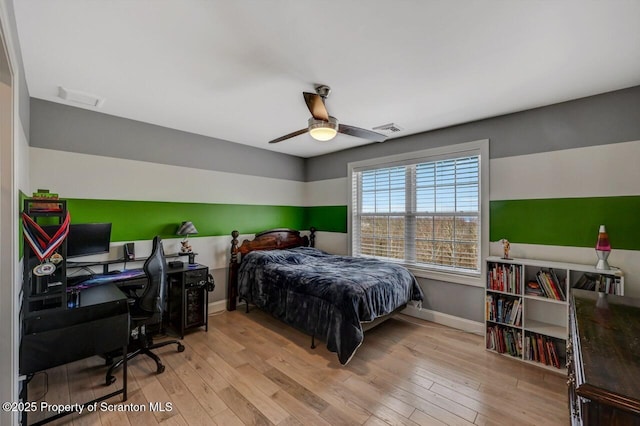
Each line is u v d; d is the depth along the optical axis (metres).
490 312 2.84
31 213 1.92
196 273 3.23
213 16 1.53
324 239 4.91
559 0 1.39
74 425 1.79
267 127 3.49
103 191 3.00
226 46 1.81
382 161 4.08
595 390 0.85
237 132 3.70
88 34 1.69
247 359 2.64
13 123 1.49
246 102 2.72
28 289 1.88
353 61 1.98
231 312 3.90
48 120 2.68
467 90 2.43
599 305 1.67
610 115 2.44
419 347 2.88
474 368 2.49
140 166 3.26
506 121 3.00
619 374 0.93
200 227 3.78
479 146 3.18
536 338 2.59
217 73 2.16
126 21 1.57
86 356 1.91
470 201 3.31
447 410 1.96
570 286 2.49
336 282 2.74
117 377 2.33
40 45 1.80
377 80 2.25
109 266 3.01
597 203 2.49
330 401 2.05
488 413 1.93
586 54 1.87
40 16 1.52
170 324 3.35
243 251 4.12
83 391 2.14
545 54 1.87
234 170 4.16
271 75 2.19
